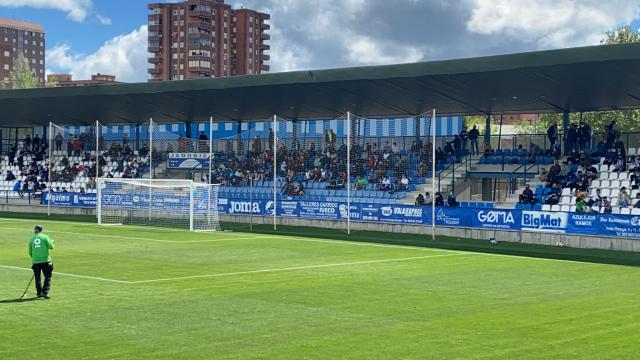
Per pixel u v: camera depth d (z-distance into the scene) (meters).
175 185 45.28
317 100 49.88
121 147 62.84
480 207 41.31
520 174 46.59
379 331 16.33
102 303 19.61
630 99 43.16
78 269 26.30
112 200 51.81
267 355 14.27
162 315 18.03
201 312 18.42
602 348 14.90
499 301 20.16
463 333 16.16
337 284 23.08
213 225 44.69
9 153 66.94
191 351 14.56
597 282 23.89
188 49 186.25
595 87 40.53
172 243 35.62
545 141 47.91
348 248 33.84
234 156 56.47
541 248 34.66
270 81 46.28
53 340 15.42
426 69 40.69
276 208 46.62
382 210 42.41
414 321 17.41
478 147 51.03
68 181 61.91
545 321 17.45
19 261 28.11
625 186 41.19
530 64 37.28
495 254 31.88
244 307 19.11
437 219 40.22
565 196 41.88
